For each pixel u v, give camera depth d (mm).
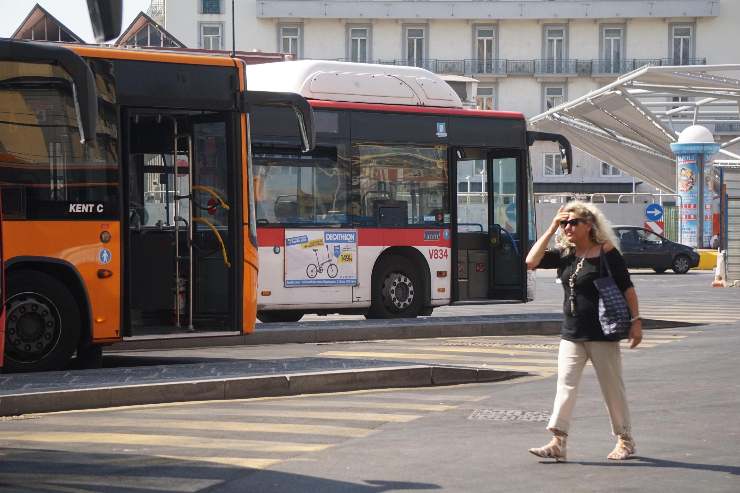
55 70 16031
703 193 59344
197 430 11984
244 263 17812
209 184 17656
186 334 17172
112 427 12188
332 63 24062
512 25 98625
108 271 16453
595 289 10242
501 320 23844
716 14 97125
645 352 20000
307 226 23281
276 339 21438
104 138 16469
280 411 13445
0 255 11711
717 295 37062
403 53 98375
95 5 8273
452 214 25078
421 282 24766
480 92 99250
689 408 13570
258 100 17891
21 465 9977
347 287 23781
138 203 17172
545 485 9219
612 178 98250
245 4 97125
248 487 9117
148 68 16969
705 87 52156
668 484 9258
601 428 12188
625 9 97062
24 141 15828
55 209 16031
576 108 58906
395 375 15906
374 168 24156
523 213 25625
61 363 16156
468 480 9406
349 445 11055
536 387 15688
